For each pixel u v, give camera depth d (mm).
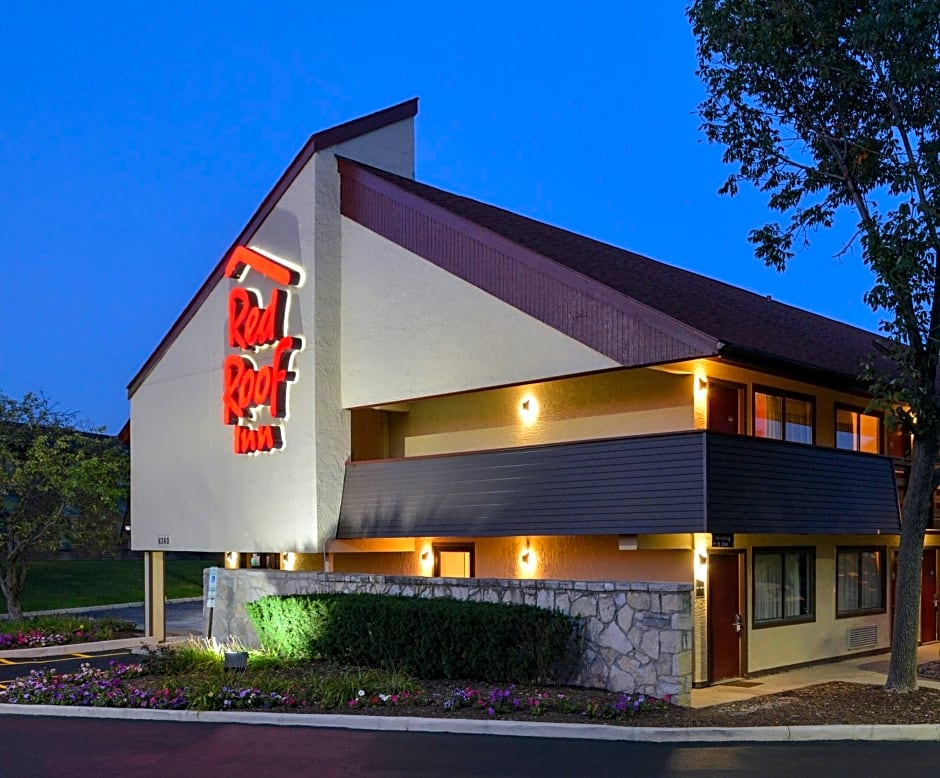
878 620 21031
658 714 12586
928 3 13422
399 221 20016
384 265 20203
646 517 15453
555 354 16922
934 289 14445
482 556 19891
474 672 14734
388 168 22641
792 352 17328
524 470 17453
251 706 13586
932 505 22875
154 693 14422
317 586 18531
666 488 15312
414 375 19344
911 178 14078
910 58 14102
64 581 39719
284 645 17328
